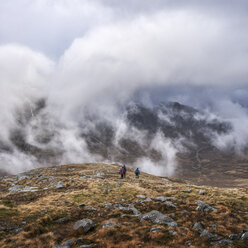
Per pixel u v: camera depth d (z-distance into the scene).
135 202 23.92
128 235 15.11
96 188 31.64
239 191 29.73
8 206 23.05
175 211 20.41
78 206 23.00
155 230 15.70
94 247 13.48
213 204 22.67
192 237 14.70
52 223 18.67
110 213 20.48
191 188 30.97
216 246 13.39
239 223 17.25
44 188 34.28
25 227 17.28
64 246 13.65
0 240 14.98
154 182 40.59
